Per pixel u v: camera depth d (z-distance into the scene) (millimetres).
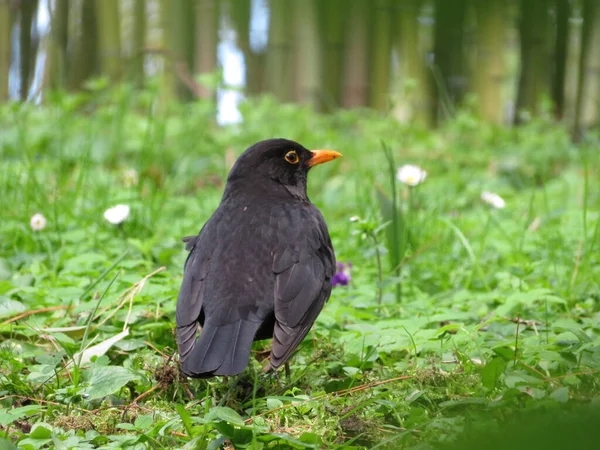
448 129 18219
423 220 10773
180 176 14109
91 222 10445
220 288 5555
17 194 11414
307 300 5613
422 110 20297
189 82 17125
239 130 16891
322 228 6270
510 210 12695
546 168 15734
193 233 10289
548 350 5855
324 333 6793
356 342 6293
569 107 19781
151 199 11203
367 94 19688
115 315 6863
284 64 19297
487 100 19406
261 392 5832
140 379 5730
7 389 5590
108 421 5082
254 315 5445
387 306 7656
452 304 7906
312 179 14805
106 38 19922
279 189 6727
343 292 8109
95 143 15031
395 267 8500
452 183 14398
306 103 19422
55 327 6707
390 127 17719
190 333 5340
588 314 7449
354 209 12492
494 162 16141
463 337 6328
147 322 6875
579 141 17781
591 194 13477
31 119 16844
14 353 6230
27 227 9656
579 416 2156
